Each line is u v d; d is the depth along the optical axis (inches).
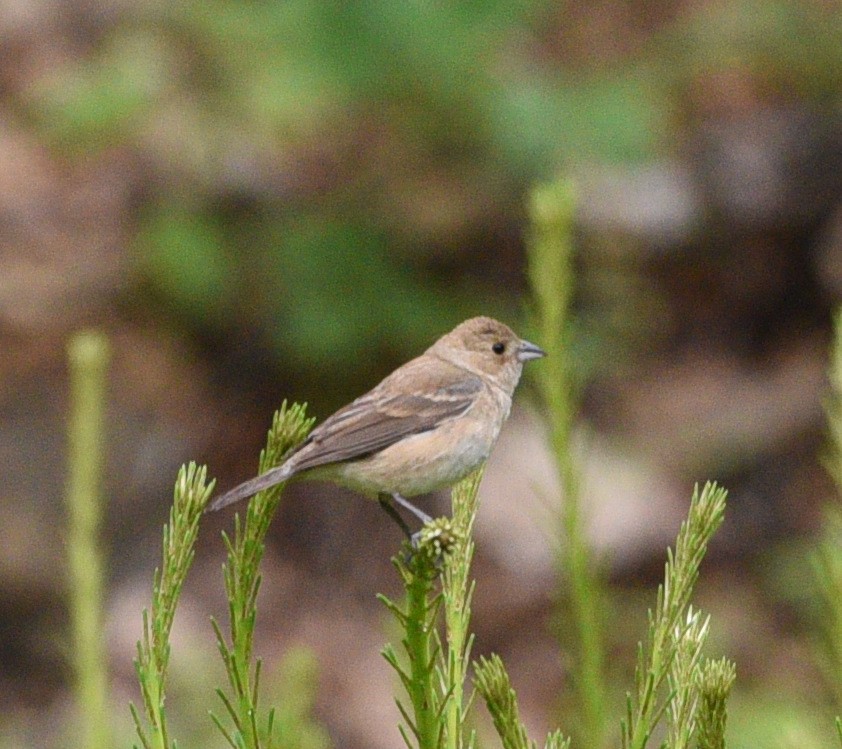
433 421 286.4
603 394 601.6
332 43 549.3
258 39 600.7
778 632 506.6
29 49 663.1
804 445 587.5
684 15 679.1
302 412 198.1
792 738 186.1
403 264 567.8
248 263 572.7
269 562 533.3
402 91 558.3
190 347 582.6
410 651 156.7
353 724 466.0
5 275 590.9
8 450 523.2
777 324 644.1
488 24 546.3
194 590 510.6
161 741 162.2
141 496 526.3
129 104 614.2
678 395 606.2
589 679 223.0
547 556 521.3
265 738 165.9
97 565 233.8
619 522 530.6
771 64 681.6
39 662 475.5
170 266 563.5
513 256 586.6
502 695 154.9
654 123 561.3
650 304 637.9
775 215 648.4
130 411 549.3
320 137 618.5
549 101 553.9
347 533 546.0
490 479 542.9
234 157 605.3
